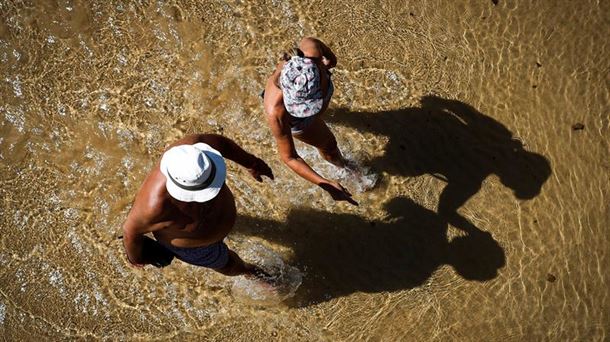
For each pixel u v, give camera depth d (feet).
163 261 13.61
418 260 17.90
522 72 20.24
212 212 12.75
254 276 16.78
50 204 17.78
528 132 19.47
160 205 11.84
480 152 19.15
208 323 16.88
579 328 17.57
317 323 17.07
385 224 18.17
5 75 19.07
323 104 13.60
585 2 21.01
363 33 20.33
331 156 17.19
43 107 18.81
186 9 20.10
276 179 18.43
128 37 19.75
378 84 19.75
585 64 20.40
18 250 17.25
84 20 19.83
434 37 20.48
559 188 18.92
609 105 19.97
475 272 17.88
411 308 17.38
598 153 19.42
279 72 13.20
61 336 16.49
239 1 20.34
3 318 16.56
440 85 19.89
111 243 17.48
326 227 18.04
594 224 18.63
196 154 11.43
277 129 13.52
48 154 18.31
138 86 19.22
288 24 20.22
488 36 20.62
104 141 18.56
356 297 17.39
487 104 19.75
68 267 17.17
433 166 18.90
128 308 16.88
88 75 19.29
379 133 19.13
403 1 20.85
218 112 19.08
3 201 17.70
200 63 19.56
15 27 19.60
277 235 17.85
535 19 20.84
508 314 17.52
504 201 18.66
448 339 17.16
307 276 17.48
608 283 18.07
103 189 18.03
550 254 18.20
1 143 18.28
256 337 16.83
